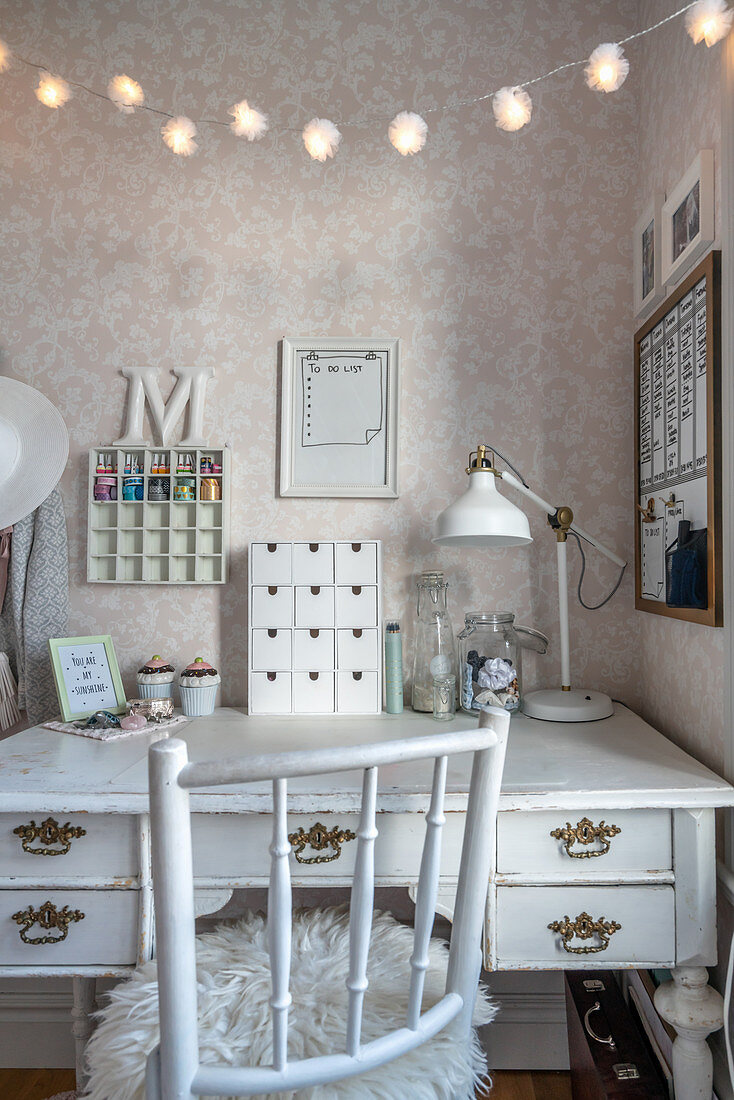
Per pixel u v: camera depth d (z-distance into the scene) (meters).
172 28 1.70
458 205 1.69
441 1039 0.90
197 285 1.69
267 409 1.69
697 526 1.26
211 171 1.70
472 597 1.67
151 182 1.70
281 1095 0.79
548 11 1.69
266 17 1.70
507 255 1.68
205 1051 0.85
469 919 0.88
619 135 1.68
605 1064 1.18
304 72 1.70
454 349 1.68
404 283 1.68
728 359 1.13
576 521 1.66
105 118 1.71
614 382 1.67
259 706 1.55
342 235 1.69
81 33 1.71
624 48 1.67
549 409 1.67
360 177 1.69
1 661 1.60
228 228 1.70
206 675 1.55
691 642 1.34
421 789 1.07
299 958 1.03
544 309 1.67
